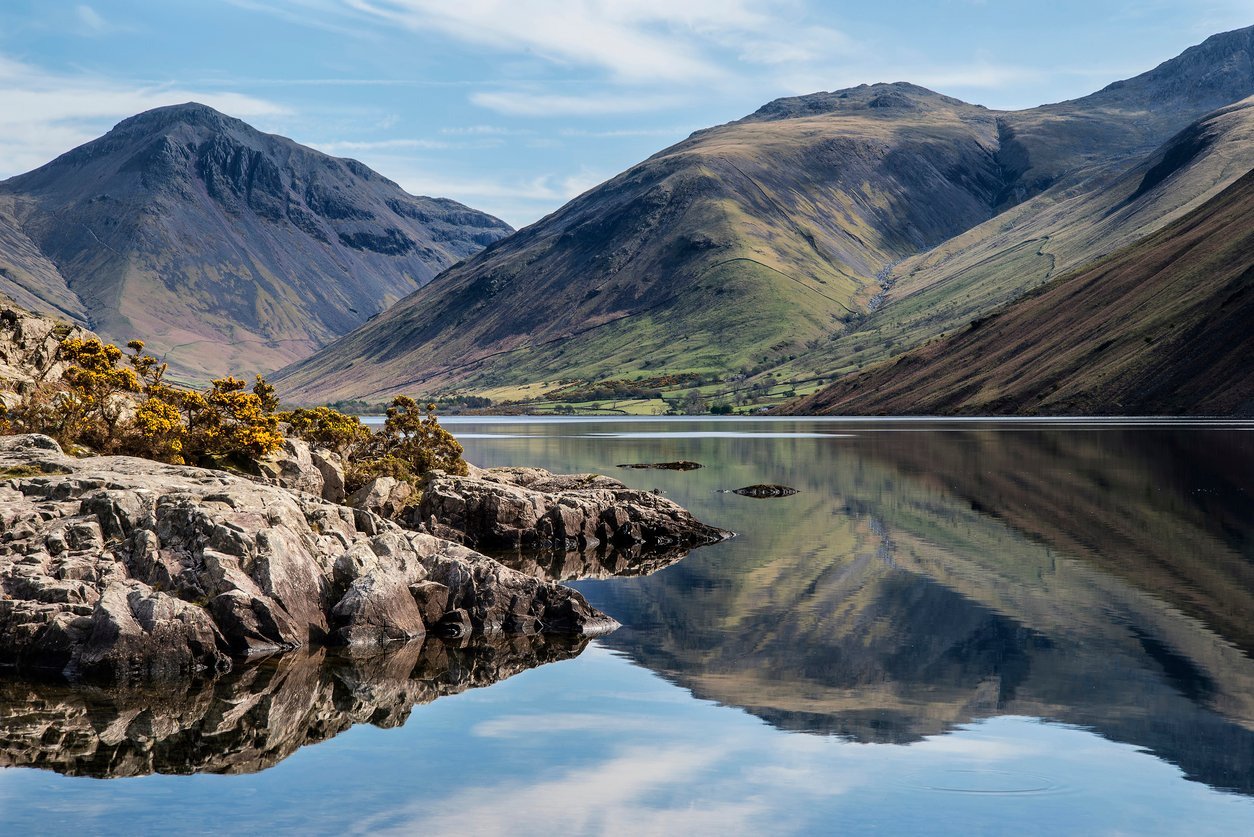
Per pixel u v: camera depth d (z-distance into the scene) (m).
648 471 123.44
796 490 98.75
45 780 27.45
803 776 27.88
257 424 67.69
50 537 38.81
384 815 25.44
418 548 47.41
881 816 25.39
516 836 24.31
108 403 61.97
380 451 83.94
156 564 39.06
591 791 26.95
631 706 33.84
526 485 86.12
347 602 41.56
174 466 50.12
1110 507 80.50
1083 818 25.20
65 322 73.50
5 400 58.31
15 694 33.72
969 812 25.61
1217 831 24.50
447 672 37.59
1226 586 50.84
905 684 35.91
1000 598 48.91
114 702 33.31
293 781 27.53
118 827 24.67
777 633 43.25
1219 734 30.66
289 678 36.25
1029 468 115.69
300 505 47.28
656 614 47.03
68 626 35.75
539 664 38.81
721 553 63.91
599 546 68.00
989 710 33.00
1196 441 156.38
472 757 29.33
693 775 28.00
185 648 36.38
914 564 58.25
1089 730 31.09
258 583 39.88
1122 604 47.19
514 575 45.56
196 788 27.03
